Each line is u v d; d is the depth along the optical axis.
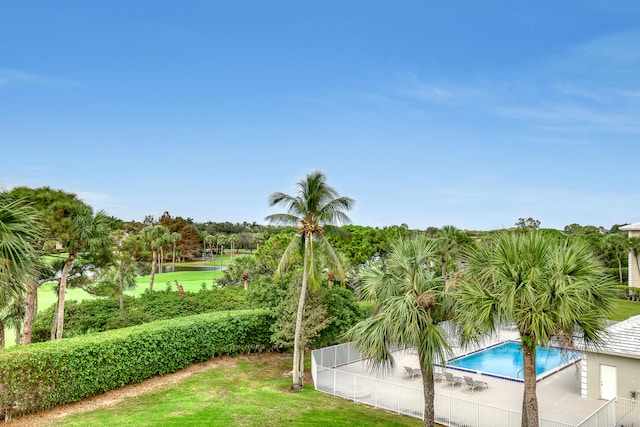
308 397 18.64
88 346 17.16
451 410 15.84
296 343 20.00
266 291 26.14
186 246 116.88
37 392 15.48
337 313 23.12
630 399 17.55
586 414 16.92
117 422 14.57
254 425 14.74
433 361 13.19
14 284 9.07
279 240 45.41
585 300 10.16
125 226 98.44
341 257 34.28
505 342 30.33
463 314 11.30
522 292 10.19
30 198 21.41
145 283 70.75
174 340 21.03
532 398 11.05
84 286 26.70
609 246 54.38
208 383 19.86
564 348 10.62
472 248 11.97
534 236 11.09
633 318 22.67
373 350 12.73
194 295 35.78
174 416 15.27
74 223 22.38
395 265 13.59
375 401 17.91
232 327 24.06
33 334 26.66
